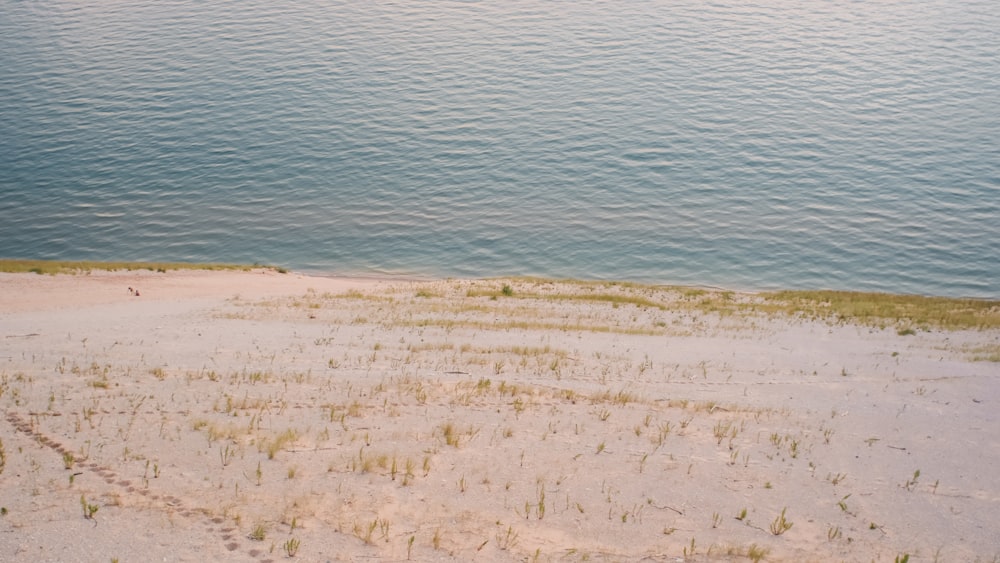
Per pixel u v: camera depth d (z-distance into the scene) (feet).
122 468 33.96
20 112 271.49
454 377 54.29
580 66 311.68
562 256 176.24
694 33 355.77
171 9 424.05
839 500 36.09
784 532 32.35
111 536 27.61
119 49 347.56
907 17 371.76
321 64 318.65
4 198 207.21
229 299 103.50
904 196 203.82
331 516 30.71
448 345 66.74
